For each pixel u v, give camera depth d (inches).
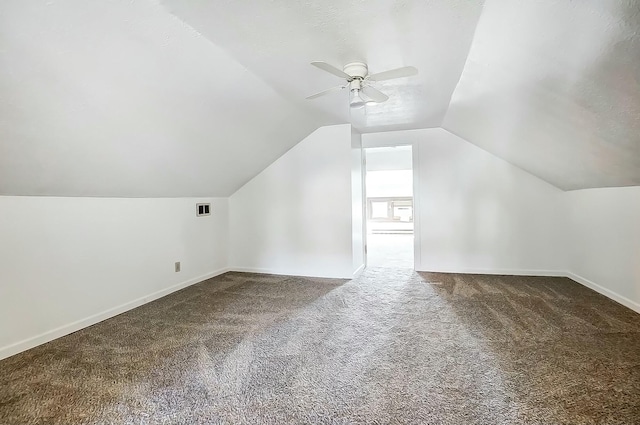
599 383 71.9
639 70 55.6
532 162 146.7
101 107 79.5
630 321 106.7
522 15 59.8
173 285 150.0
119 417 63.5
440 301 131.0
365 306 126.5
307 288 152.6
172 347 93.4
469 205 176.9
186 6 64.0
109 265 119.5
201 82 91.4
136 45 70.2
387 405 66.2
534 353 86.3
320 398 68.8
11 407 66.8
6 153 75.7
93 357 87.9
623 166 99.0
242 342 96.1
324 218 173.3
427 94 119.5
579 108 78.8
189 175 139.4
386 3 64.4
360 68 90.0
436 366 80.9
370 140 191.0
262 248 185.9
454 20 70.2
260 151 158.2
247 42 79.1
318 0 63.3
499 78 88.6
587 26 53.2
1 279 88.6
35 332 96.0
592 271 143.5
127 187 120.2
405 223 448.5
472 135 158.2
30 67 61.5
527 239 169.5
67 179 96.8
